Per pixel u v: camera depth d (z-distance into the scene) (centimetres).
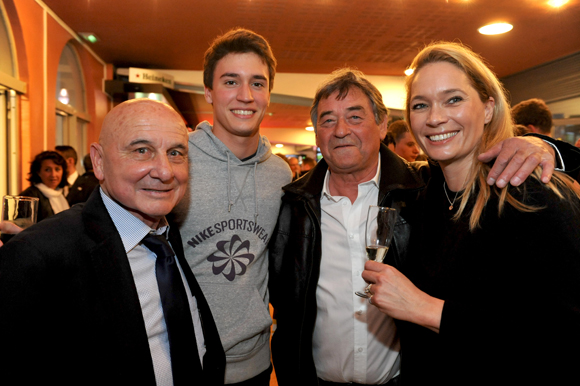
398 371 164
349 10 468
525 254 99
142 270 110
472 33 536
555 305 92
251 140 167
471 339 106
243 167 165
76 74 625
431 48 122
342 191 174
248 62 158
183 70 729
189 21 502
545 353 97
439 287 118
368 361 158
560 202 96
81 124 651
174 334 109
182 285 116
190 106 879
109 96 713
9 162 429
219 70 160
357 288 159
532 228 97
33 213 156
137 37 561
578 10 463
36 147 461
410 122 131
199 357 120
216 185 158
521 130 184
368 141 162
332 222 169
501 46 585
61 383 93
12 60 437
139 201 104
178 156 110
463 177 124
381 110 168
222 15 482
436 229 129
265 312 157
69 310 94
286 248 173
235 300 151
